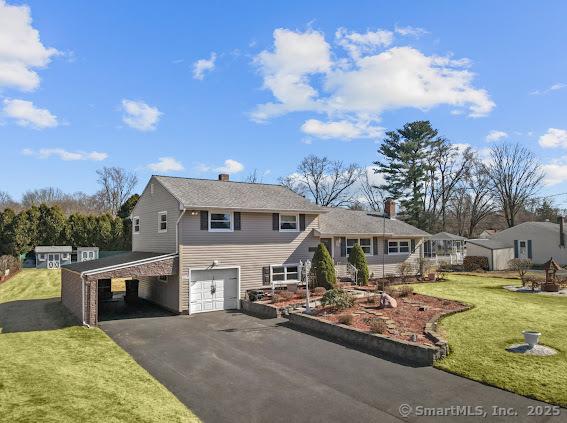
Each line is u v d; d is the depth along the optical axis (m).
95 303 18.55
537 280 25.94
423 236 33.88
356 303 19.66
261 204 24.03
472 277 33.56
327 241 28.61
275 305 20.31
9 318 20.08
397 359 12.80
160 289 23.58
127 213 51.41
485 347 13.30
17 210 77.25
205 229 21.98
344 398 9.90
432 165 58.38
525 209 66.44
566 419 8.59
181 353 13.88
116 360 13.10
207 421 8.80
